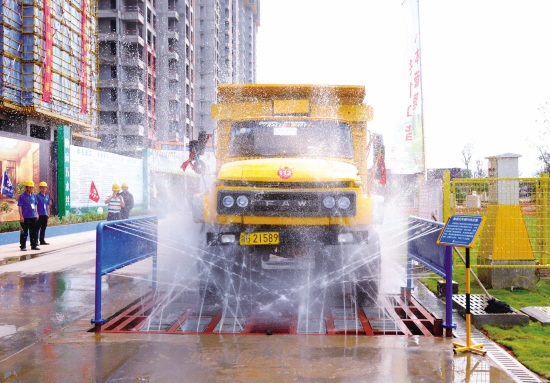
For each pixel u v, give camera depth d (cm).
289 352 395
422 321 505
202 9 9369
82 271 863
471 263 743
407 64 1330
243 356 385
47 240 1507
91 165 2212
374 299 609
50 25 3062
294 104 700
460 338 442
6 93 2744
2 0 2762
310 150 673
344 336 448
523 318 488
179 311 554
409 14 1302
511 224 698
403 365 365
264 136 687
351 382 330
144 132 6631
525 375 347
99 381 335
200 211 588
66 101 3256
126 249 560
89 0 3653
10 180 1608
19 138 1664
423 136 1286
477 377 341
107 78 6431
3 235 1376
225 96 709
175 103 7438
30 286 718
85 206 2148
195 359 378
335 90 695
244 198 565
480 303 565
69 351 400
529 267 691
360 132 703
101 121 6444
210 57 9344
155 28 7288
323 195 560
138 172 2931
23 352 399
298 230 570
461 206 733
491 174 731
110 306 575
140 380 336
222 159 707
